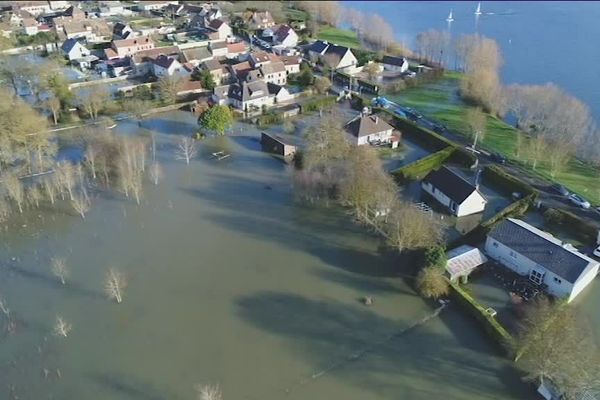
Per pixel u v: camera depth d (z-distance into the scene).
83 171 104.56
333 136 104.56
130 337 66.31
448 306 71.81
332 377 61.25
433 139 119.44
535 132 125.12
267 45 194.62
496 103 137.88
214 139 121.56
